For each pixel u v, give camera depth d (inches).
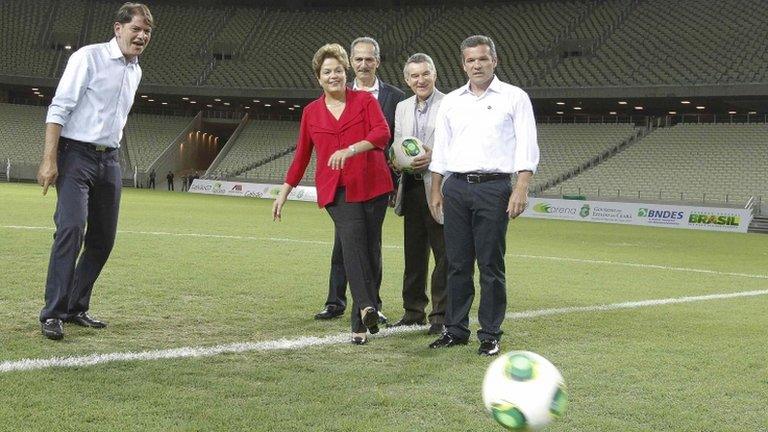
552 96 1491.1
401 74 1685.5
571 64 1560.0
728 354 177.3
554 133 1573.6
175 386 135.0
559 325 212.2
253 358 160.1
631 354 174.1
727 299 281.7
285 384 139.4
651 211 1064.2
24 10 1876.2
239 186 1523.1
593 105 1583.4
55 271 171.0
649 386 145.6
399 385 141.6
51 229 454.0
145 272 290.4
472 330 202.7
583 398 136.3
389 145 214.1
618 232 792.9
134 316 203.3
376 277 184.9
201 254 364.5
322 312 212.2
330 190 177.3
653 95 1391.5
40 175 169.6
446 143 181.8
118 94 181.3
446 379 146.6
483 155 173.5
